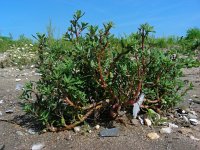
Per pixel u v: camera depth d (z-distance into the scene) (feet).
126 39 1.71
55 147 1.72
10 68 4.74
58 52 1.88
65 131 1.85
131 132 1.84
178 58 2.03
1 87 2.97
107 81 1.82
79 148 1.69
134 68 1.82
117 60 1.77
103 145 1.71
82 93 1.80
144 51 1.81
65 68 1.75
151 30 1.80
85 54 1.77
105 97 1.88
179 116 2.15
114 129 1.83
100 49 1.76
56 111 1.83
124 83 1.89
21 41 7.18
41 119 1.81
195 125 2.03
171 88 2.05
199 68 4.27
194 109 2.34
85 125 1.85
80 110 1.84
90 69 1.81
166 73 2.02
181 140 1.78
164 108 2.12
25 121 2.04
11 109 2.28
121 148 1.69
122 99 1.83
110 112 1.90
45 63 1.84
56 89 1.82
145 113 2.04
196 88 2.97
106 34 1.79
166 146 1.71
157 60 1.90
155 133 1.82
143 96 1.93
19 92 2.74
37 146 1.72
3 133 1.88
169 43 6.77
